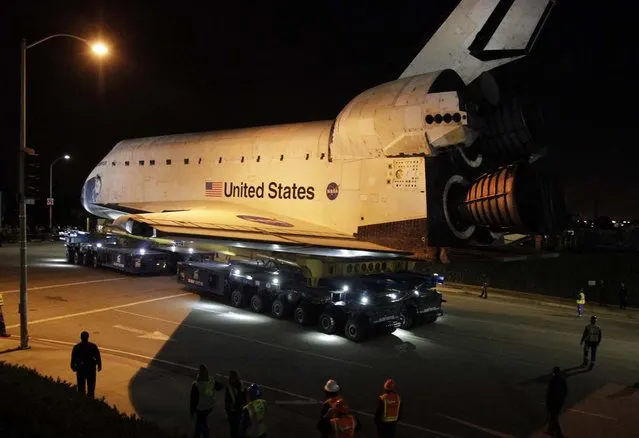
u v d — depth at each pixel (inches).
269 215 629.0
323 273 595.5
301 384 419.2
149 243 1031.6
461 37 513.3
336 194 573.6
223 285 727.1
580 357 532.1
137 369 436.1
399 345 551.8
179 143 778.2
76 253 1146.0
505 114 482.3
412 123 472.4
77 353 342.6
